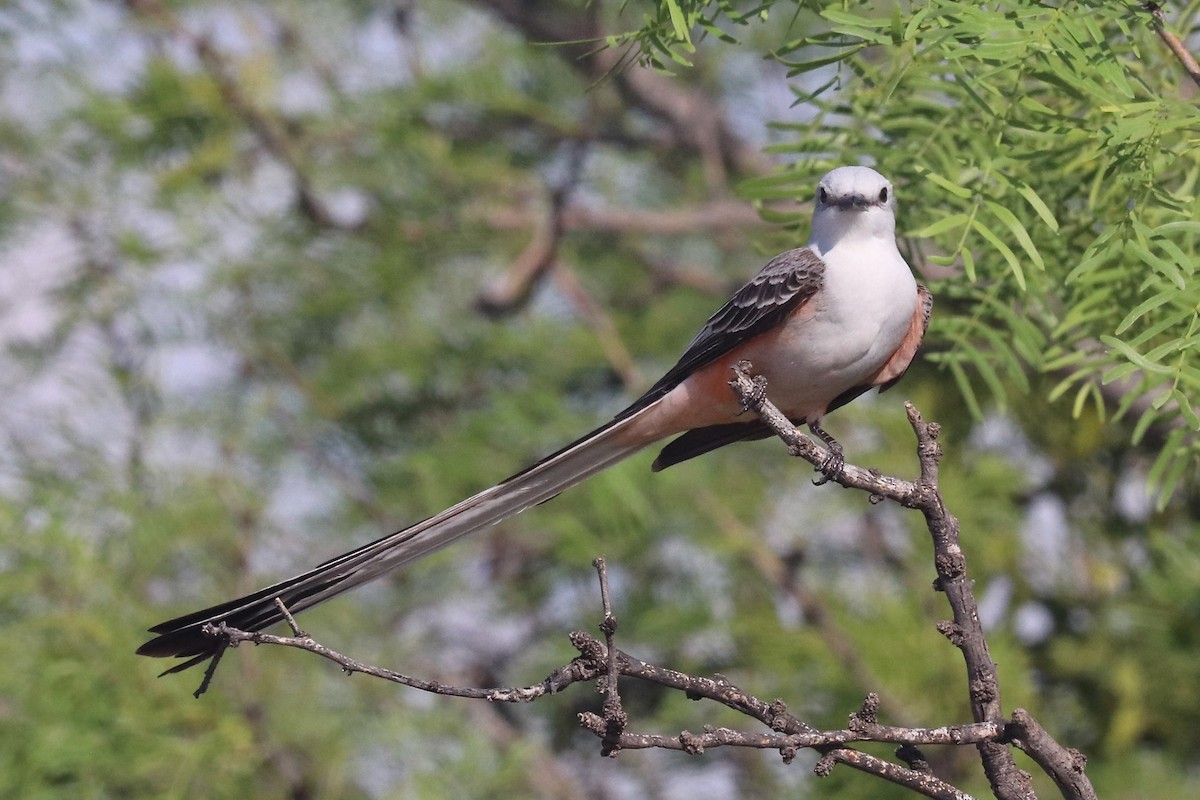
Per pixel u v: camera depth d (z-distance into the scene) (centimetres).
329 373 1360
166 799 985
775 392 786
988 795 989
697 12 612
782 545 1236
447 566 1288
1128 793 1119
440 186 1422
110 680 1019
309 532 1270
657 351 1427
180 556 1146
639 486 1187
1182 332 627
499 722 1251
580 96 1515
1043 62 594
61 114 1309
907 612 1089
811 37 617
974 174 728
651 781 1241
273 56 1380
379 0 1445
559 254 1465
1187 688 1158
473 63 1446
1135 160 579
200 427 1232
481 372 1399
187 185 1302
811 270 752
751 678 1165
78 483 1134
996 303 754
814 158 782
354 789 1076
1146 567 1203
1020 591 1202
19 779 967
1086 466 1227
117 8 1331
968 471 1198
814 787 1059
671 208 1570
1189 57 584
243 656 1071
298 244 1384
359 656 1140
